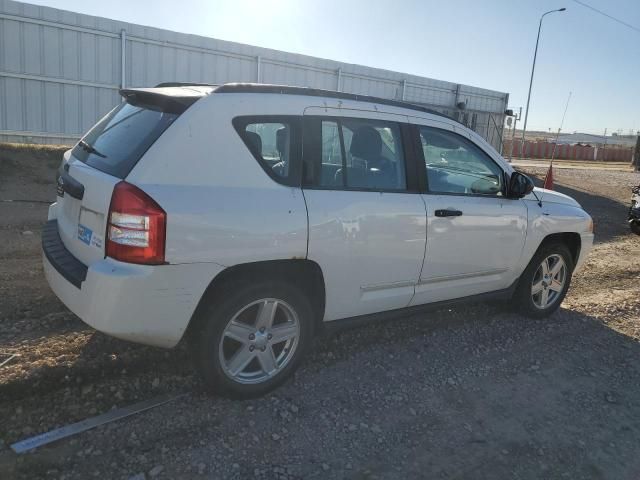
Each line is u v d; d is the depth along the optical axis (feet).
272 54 48.42
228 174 10.37
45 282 16.55
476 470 9.83
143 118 10.87
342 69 53.47
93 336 12.94
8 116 38.24
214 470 9.13
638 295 20.89
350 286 12.17
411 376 12.95
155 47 42.83
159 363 12.15
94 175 10.32
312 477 9.23
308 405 11.32
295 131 11.36
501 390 12.72
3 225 23.32
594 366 14.35
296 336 11.62
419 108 13.82
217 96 10.59
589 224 17.67
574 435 11.16
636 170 109.70
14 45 37.60
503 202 15.11
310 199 11.26
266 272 11.06
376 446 10.23
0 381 10.49
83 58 40.32
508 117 67.26
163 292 9.70
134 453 9.36
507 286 16.05
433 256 13.46
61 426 9.88
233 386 10.96
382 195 12.46
